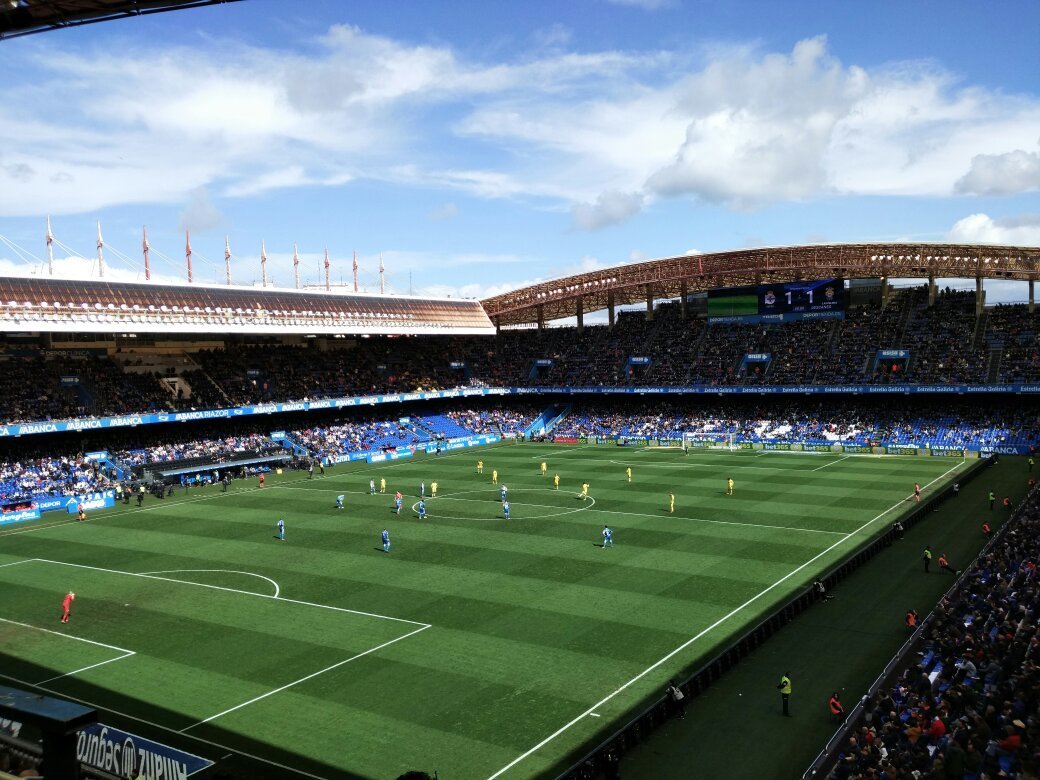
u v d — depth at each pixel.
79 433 94.81
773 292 127.81
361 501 77.62
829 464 92.06
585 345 141.25
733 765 27.59
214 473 95.44
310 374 121.94
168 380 106.88
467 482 87.38
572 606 43.94
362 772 27.45
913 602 43.31
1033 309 111.19
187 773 26.67
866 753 24.83
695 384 121.12
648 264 121.06
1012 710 24.19
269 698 33.53
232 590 48.84
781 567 50.06
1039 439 95.56
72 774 7.96
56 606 46.78
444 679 35.00
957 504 67.75
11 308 82.75
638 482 83.38
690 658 36.50
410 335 138.12
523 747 28.98
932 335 112.81
